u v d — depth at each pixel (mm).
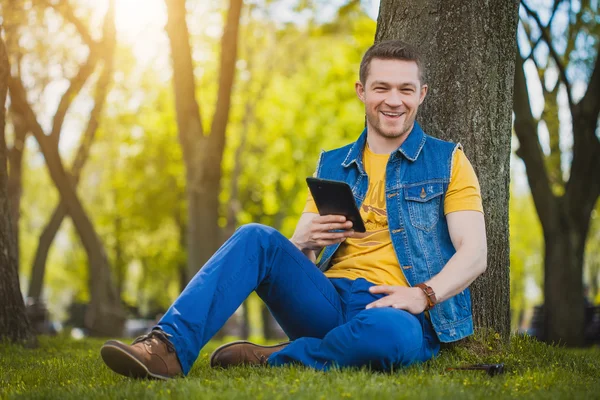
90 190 30703
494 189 4941
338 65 24984
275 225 29875
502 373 3750
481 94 4961
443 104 4969
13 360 5434
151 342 3371
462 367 3766
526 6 13266
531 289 43188
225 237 21719
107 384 3455
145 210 29531
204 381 3266
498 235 4926
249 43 21047
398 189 3986
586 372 4242
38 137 15508
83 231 16484
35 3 13828
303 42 22500
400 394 2898
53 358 5570
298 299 3797
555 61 13352
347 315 3838
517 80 12609
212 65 21250
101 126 25141
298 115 26125
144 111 25578
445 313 3910
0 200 7062
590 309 14062
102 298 16781
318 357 3625
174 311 3443
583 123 13203
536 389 3303
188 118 14055
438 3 5023
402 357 3566
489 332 4699
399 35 5133
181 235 30422
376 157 4137
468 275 3738
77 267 37531
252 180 27656
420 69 4082
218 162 14133
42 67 15508
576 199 13250
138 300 39312
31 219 34969
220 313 3508
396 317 3541
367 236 4016
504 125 5035
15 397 3129
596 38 14242
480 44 4977
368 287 3836
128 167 28703
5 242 7066
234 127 25469
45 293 45281
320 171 4301
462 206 3896
